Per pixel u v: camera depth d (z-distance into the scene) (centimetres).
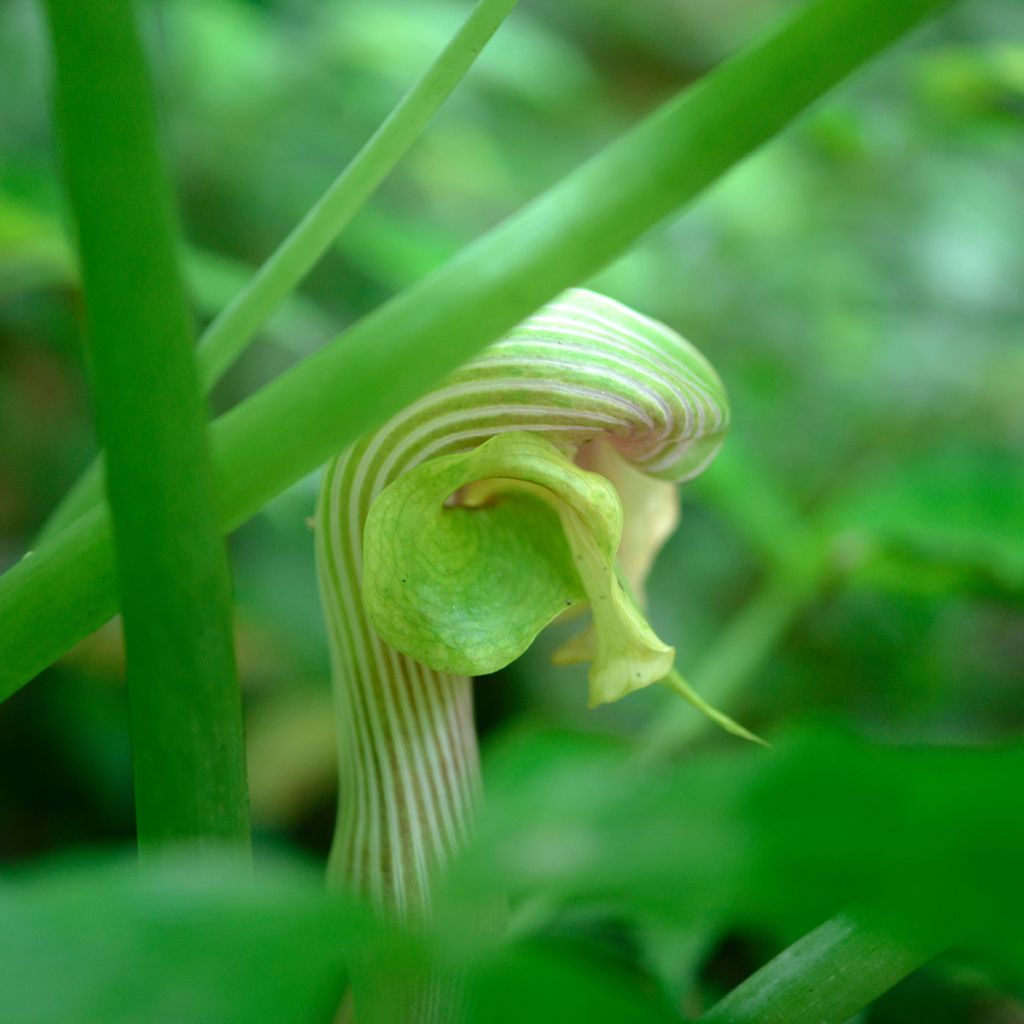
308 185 65
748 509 38
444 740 22
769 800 7
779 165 63
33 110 59
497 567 19
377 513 19
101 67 11
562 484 18
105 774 53
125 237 12
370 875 22
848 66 12
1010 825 7
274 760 56
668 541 66
